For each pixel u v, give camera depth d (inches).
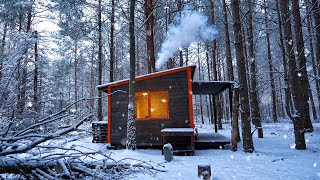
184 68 469.1
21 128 132.0
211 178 229.9
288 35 414.0
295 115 402.9
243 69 409.7
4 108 127.6
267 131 698.8
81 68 1421.0
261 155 357.1
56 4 596.4
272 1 737.6
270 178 233.8
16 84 139.6
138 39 1215.6
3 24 515.8
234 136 407.2
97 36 863.1
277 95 1504.7
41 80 496.1
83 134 121.4
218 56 1246.3
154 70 633.0
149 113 472.1
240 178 235.8
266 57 1083.9
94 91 1381.6
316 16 615.5
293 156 341.1
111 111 483.5
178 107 459.5
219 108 865.5
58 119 127.4
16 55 161.6
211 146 454.3
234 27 420.5
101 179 123.6
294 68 407.2
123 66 1444.4
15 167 111.0
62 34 650.2
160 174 248.8
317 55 625.3
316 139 475.2
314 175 239.9
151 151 423.2
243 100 402.3
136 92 477.4
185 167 285.9
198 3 837.2
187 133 391.5
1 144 106.7
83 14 697.0
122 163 144.0
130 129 418.3
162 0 784.3
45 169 119.6
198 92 625.3
